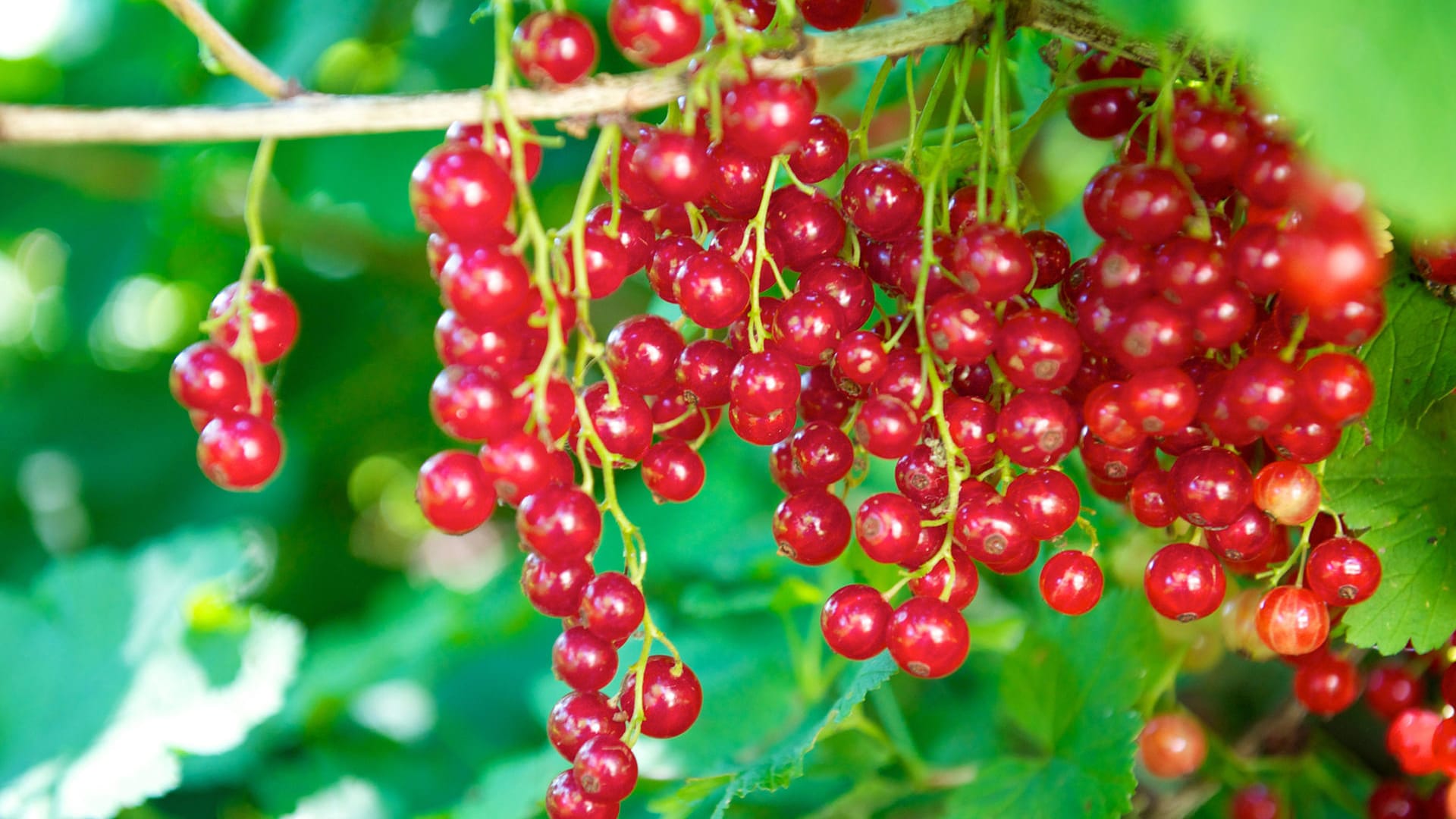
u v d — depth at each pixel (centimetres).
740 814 47
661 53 35
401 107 34
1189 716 45
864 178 36
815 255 37
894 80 45
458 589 74
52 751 61
